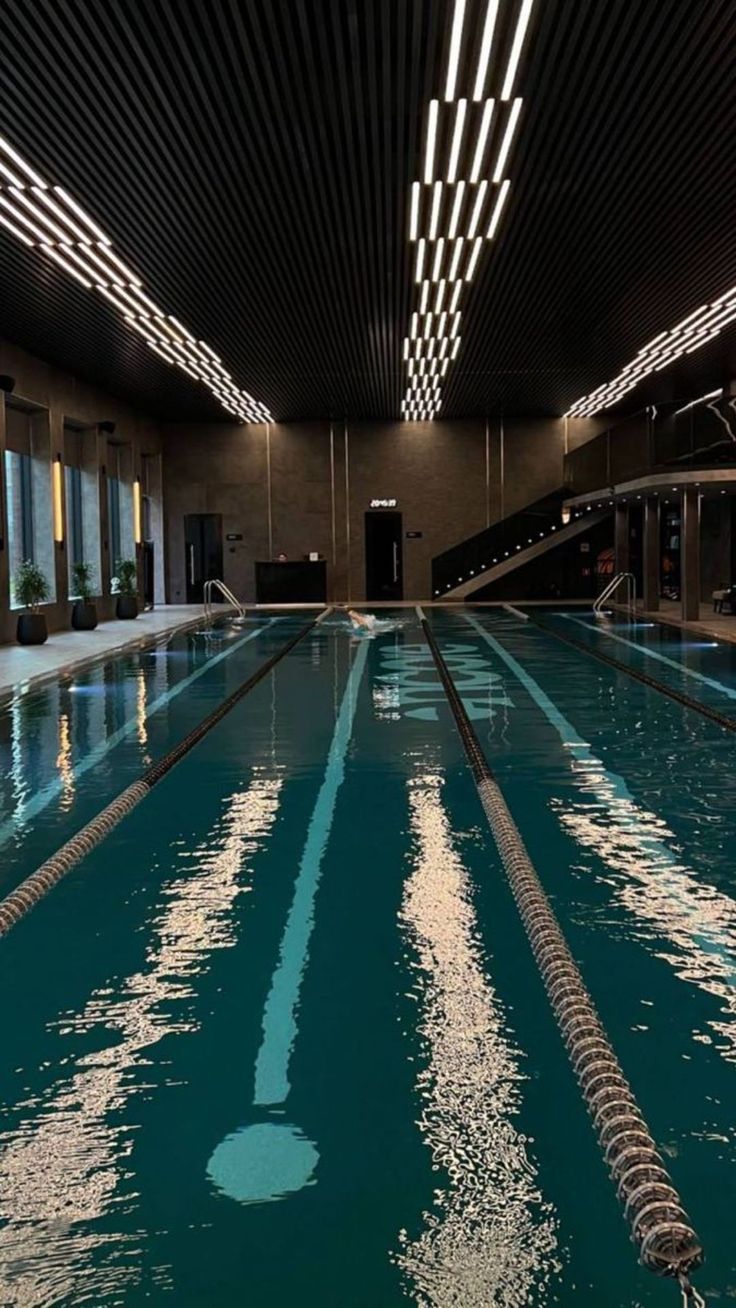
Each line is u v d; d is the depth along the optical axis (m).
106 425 22.05
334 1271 2.43
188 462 28.56
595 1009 3.72
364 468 28.64
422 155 9.14
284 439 28.58
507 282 13.73
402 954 4.27
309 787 7.12
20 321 15.46
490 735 8.89
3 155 8.79
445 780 7.26
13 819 6.45
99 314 15.07
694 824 6.10
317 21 6.62
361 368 20.19
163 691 11.84
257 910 4.80
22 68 7.12
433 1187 2.74
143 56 7.03
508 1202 2.67
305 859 5.55
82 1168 2.85
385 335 17.14
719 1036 3.52
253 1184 2.76
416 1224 2.59
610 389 23.42
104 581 22.19
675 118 8.41
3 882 5.25
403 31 6.82
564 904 4.79
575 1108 3.10
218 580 28.64
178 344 17.36
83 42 6.77
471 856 5.55
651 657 14.53
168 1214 2.65
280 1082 3.28
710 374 21.36
